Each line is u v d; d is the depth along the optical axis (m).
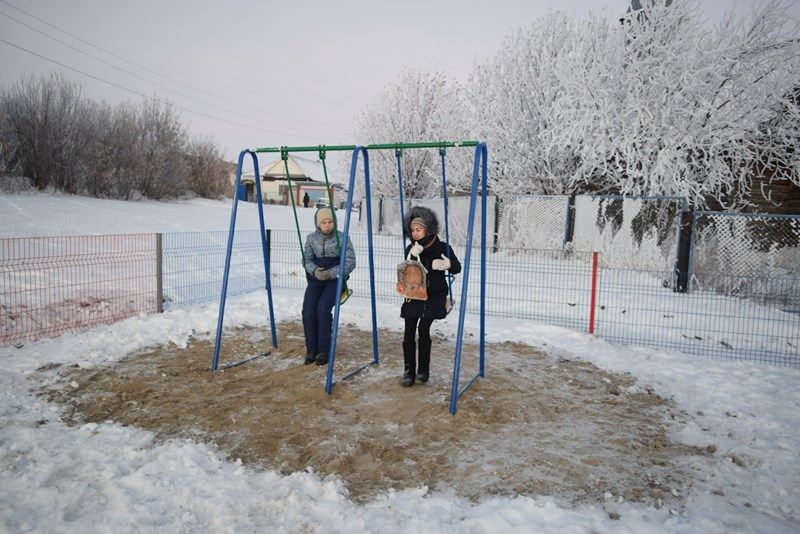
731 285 10.25
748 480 3.41
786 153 13.31
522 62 17.08
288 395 4.64
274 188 53.81
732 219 11.06
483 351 5.34
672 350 6.69
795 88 13.22
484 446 3.79
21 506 2.82
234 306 8.02
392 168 23.84
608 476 3.42
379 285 10.34
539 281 11.00
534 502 3.02
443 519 2.87
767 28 12.98
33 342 5.81
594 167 14.55
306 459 3.52
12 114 23.42
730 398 4.92
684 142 12.84
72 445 3.55
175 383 4.88
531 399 4.77
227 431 3.92
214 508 2.90
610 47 14.44
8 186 21.94
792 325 7.80
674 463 3.64
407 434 3.94
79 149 24.95
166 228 16.14
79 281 8.09
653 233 12.85
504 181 16.75
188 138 34.19
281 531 2.72
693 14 13.77
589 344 6.69
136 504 2.88
